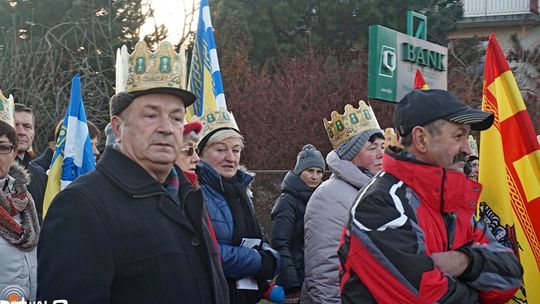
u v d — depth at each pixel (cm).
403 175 283
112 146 269
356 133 450
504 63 388
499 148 378
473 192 288
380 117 1611
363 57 1964
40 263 244
